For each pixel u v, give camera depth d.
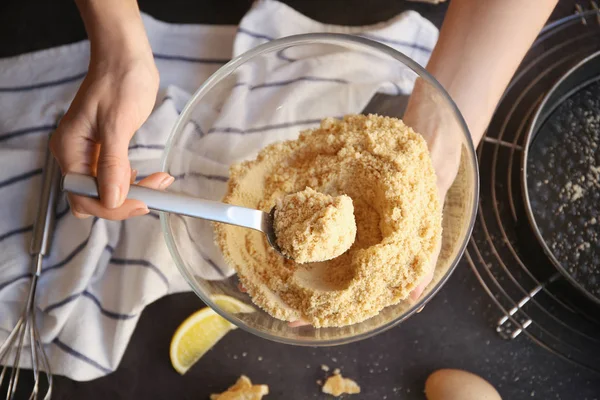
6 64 0.51
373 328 0.37
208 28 0.52
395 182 0.37
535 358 0.47
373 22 0.52
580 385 0.47
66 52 0.51
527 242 0.46
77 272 0.46
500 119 0.50
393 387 0.48
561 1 0.52
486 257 0.49
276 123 0.46
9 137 0.49
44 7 0.53
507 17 0.42
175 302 0.49
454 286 0.49
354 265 0.38
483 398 0.45
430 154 0.40
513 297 0.48
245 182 0.42
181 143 0.42
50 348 0.47
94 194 0.34
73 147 0.38
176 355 0.48
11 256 0.47
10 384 0.46
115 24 0.39
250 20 0.50
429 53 0.51
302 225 0.35
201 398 0.48
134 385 0.48
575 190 0.46
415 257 0.37
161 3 0.53
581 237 0.45
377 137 0.39
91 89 0.38
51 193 0.47
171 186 0.42
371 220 0.39
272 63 0.47
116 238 0.48
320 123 0.44
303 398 0.48
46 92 0.51
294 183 0.41
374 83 0.45
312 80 0.46
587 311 0.45
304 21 0.51
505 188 0.49
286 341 0.38
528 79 0.51
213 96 0.43
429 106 0.40
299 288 0.38
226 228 0.41
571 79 0.47
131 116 0.38
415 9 0.53
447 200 0.41
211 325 0.48
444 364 0.48
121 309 0.47
